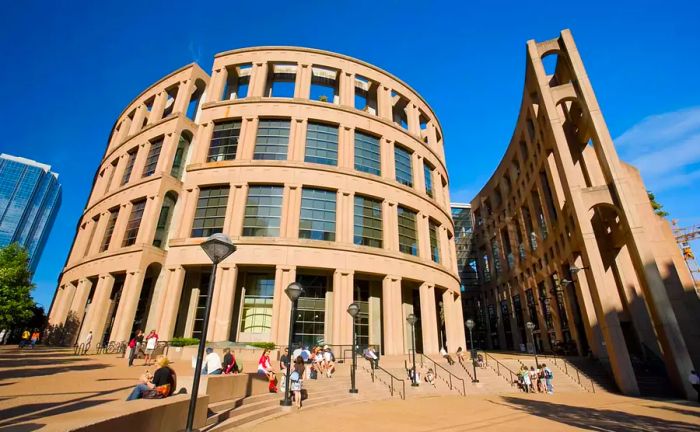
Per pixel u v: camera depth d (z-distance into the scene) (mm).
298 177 27906
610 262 31062
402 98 37219
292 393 13414
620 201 25578
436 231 34938
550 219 37469
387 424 11195
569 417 12945
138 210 29766
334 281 25906
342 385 18297
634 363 25516
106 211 32375
